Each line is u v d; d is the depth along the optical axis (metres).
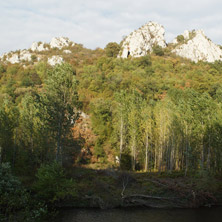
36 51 169.75
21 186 28.95
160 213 27.73
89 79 88.38
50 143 38.66
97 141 56.72
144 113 47.44
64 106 36.75
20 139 44.09
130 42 151.25
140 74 96.94
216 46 170.00
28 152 40.59
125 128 50.81
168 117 44.84
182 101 46.72
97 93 79.75
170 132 44.47
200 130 40.53
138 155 50.94
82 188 31.59
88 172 39.59
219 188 34.69
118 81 85.38
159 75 101.19
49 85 36.72
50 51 168.25
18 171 38.19
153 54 151.00
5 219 21.97
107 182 35.19
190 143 41.94
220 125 38.81
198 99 41.72
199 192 31.77
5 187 25.12
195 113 41.69
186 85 86.56
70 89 37.56
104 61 115.81
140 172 44.19
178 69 116.50
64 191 28.30
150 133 45.47
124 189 33.06
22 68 120.44
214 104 41.56
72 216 25.61
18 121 43.66
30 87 87.12
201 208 30.03
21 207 24.92
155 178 37.34
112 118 61.69
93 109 66.56
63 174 31.03
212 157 44.31
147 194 32.06
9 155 40.97
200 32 168.75
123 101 50.44
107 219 25.16
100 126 59.97
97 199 29.66
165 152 47.81
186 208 29.94
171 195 32.16
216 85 80.25
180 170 45.69
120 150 48.72
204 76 95.69
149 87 82.38
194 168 42.09
